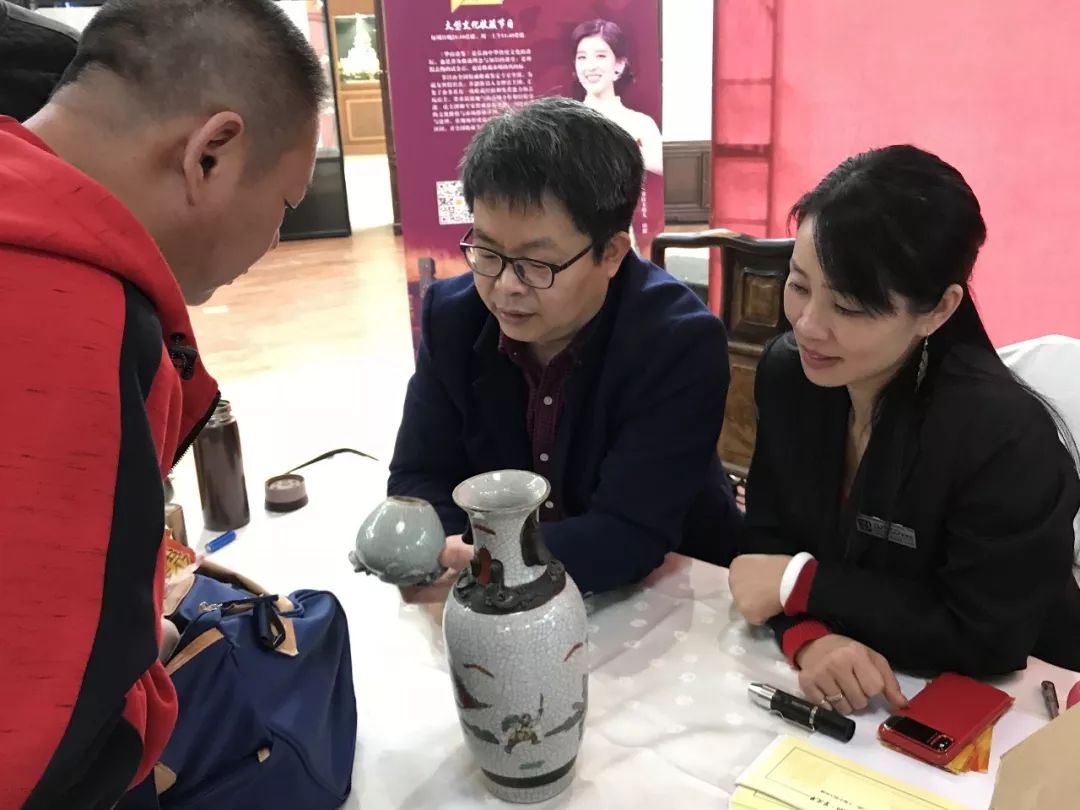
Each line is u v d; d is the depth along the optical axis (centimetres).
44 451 49
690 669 97
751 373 170
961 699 88
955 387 100
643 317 121
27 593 48
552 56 245
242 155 70
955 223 91
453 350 130
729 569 113
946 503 102
